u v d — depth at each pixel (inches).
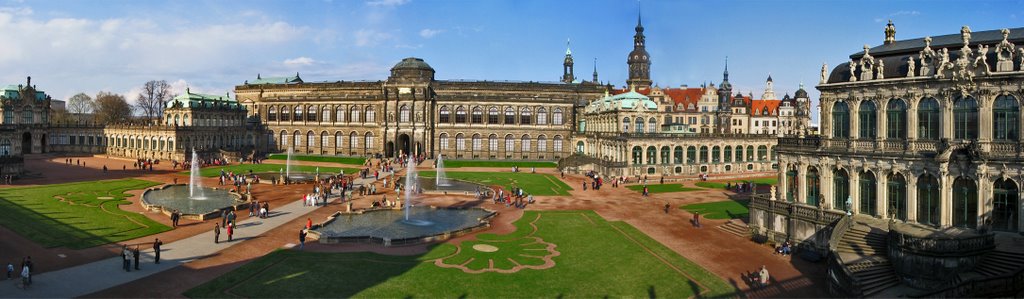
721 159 4980.3
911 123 1953.7
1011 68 1743.4
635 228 2536.9
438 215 2854.3
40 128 6304.1
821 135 2255.2
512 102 6195.9
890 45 2154.3
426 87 6200.8
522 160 6117.1
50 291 1562.5
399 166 5374.0
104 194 3309.5
